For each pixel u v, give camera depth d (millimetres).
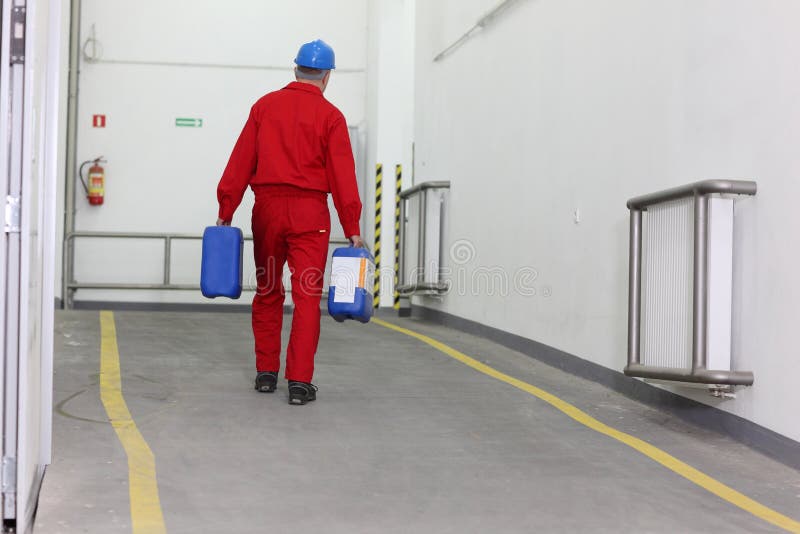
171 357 6180
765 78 4016
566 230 6320
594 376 5840
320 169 4852
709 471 3816
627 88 5418
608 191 5656
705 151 4523
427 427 4473
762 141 4027
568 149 6301
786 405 3848
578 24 6160
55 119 3238
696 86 4617
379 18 11398
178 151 12102
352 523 3076
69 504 3143
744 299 4152
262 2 12258
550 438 4340
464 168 8742
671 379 4332
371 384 5520
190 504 3207
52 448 3787
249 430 4254
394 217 11320
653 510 3311
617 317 5523
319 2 12359
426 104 10188
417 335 8047
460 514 3201
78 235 11641
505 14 7668
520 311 7219
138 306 12008
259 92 12266
